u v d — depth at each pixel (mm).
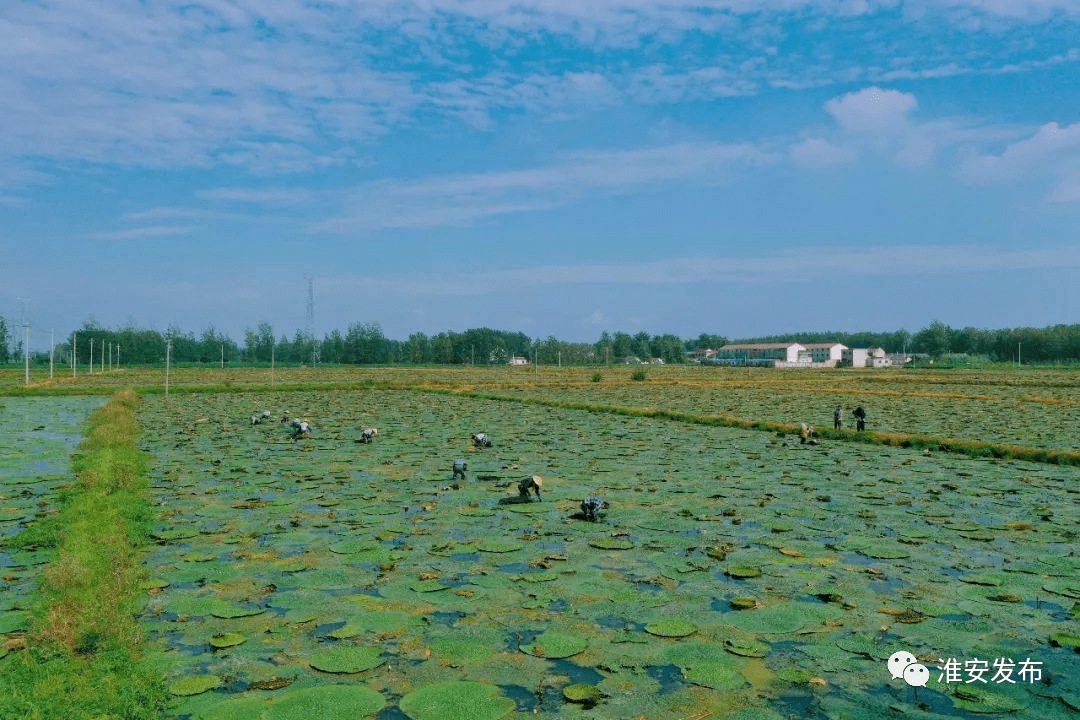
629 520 14102
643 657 8109
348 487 17266
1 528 13273
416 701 7090
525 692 7312
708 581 10578
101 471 17500
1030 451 21875
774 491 16875
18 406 40312
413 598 9883
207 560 11531
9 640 8367
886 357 174750
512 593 10070
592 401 45531
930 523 13859
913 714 6852
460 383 65500
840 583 10469
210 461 21047
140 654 8148
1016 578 10602
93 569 10477
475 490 16984
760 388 61062
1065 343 144625
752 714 6859
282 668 7836
